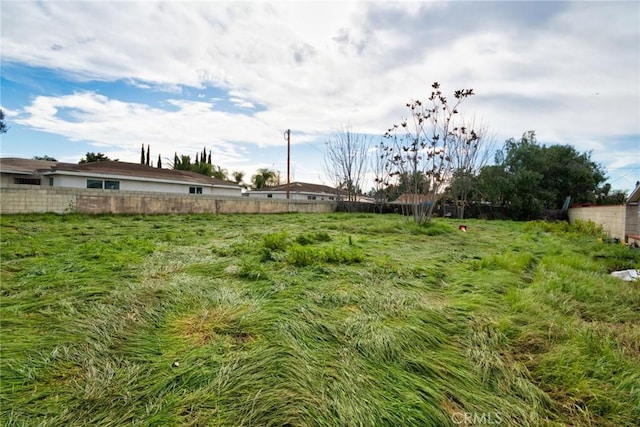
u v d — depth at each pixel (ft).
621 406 4.52
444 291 10.02
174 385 4.66
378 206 61.72
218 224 30.66
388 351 5.80
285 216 47.03
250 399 4.37
